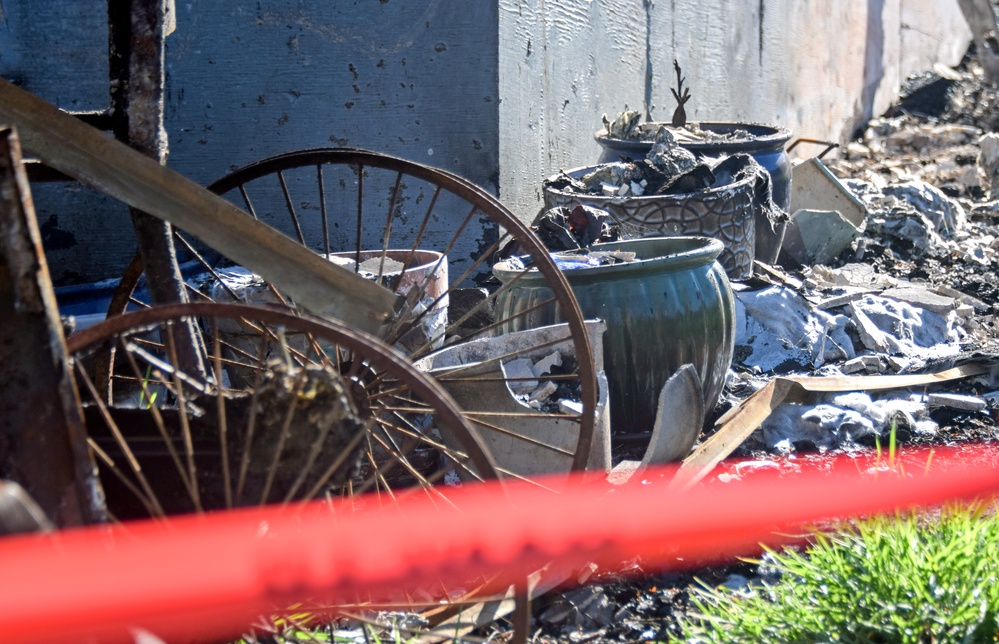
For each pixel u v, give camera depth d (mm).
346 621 3633
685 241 5688
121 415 3176
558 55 8133
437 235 7293
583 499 4070
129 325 2877
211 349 5039
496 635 3549
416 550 3373
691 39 11172
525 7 7457
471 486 4387
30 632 2342
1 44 7250
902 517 3879
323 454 2955
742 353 6637
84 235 7625
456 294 6242
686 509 4336
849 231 8891
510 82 7270
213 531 2941
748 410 5309
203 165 7465
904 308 7258
